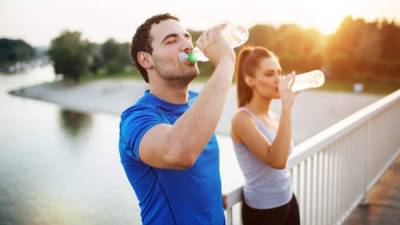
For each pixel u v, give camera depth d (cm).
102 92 5709
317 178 244
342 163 293
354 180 326
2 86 7869
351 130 302
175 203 118
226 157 1423
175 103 128
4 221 959
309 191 240
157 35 120
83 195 1140
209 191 126
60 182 1321
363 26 5750
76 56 7662
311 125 2708
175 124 100
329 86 5078
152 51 121
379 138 399
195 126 98
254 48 182
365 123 346
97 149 1942
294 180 217
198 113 99
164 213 118
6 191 1241
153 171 117
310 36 5784
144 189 120
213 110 100
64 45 7719
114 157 1723
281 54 5869
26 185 1305
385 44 5616
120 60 8294
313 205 250
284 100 159
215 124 101
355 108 3500
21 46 13525
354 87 4719
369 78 5556
